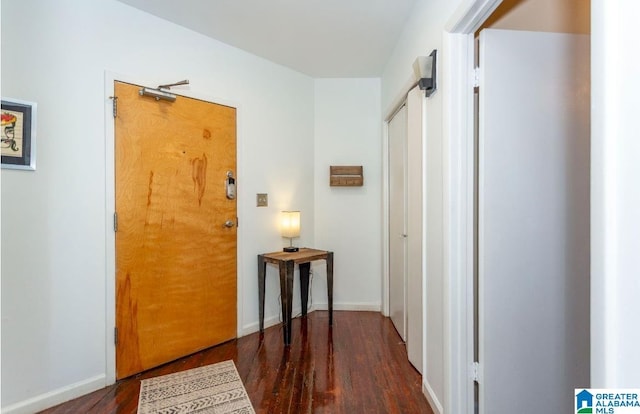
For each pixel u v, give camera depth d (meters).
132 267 2.12
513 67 1.49
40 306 1.77
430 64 1.78
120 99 2.06
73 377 1.88
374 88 3.38
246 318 2.81
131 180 2.11
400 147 2.72
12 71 1.68
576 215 1.51
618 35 0.67
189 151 2.41
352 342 2.62
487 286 1.50
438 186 1.71
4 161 1.66
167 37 2.30
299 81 3.26
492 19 1.53
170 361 2.29
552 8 1.52
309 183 3.37
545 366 1.51
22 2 1.71
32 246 1.75
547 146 1.50
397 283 2.85
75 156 1.89
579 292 1.51
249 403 1.81
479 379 1.52
